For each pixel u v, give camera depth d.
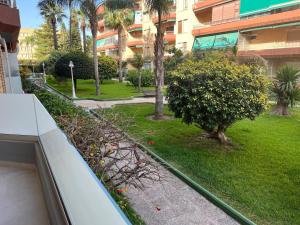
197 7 20.28
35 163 1.89
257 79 4.88
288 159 4.68
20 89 10.62
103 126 3.13
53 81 21.75
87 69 14.90
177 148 5.30
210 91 4.70
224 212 3.01
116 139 3.02
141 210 2.98
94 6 13.05
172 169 4.05
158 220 2.81
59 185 0.96
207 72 4.81
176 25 22.95
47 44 38.44
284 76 8.80
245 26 16.50
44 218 1.34
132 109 9.91
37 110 2.02
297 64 15.03
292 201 3.27
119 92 15.36
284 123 7.62
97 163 2.44
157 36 8.07
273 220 2.88
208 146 5.41
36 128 2.00
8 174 1.81
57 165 1.17
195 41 20.77
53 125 1.98
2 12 7.01
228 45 16.22
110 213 0.74
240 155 4.90
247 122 7.68
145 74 18.48
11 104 2.03
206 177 3.96
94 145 2.65
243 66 5.11
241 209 3.10
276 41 16.03
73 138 2.58
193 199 3.27
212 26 19.11
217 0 18.50
